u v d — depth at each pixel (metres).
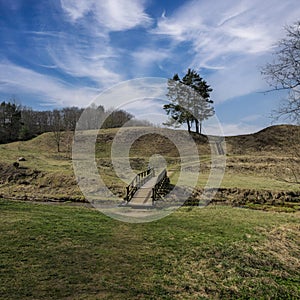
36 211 13.52
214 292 6.23
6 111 49.78
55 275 6.57
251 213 14.53
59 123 40.19
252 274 7.27
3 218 11.58
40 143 39.62
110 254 8.05
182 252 8.43
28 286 6.00
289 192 19.52
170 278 6.73
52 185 21.83
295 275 7.45
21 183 22.61
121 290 6.02
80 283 6.24
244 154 34.81
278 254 8.68
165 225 11.55
